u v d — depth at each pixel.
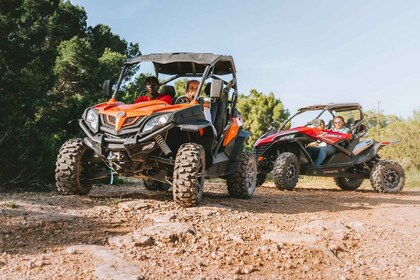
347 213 6.55
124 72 7.12
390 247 4.47
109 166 6.43
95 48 29.72
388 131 19.42
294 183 10.66
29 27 18.97
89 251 3.85
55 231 4.49
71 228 4.63
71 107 10.79
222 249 4.14
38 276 3.27
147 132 5.86
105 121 6.20
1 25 13.17
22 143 8.22
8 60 13.53
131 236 4.35
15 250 3.85
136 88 20.64
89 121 6.34
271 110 36.34
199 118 6.24
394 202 8.41
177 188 5.82
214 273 3.53
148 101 6.48
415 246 4.54
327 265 3.88
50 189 8.18
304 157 11.26
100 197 6.59
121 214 5.38
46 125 10.22
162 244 4.20
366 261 4.01
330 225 5.15
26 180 8.09
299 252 4.15
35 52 16.05
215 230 4.81
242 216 5.69
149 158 6.09
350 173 11.98
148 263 3.66
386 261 4.00
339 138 11.45
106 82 6.90
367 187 13.56
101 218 5.13
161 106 6.17
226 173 7.31
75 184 6.45
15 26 13.59
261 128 36.41
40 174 8.30
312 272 3.68
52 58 17.95
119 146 5.93
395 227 5.43
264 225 5.21
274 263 3.84
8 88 9.73
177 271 3.52
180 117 5.95
